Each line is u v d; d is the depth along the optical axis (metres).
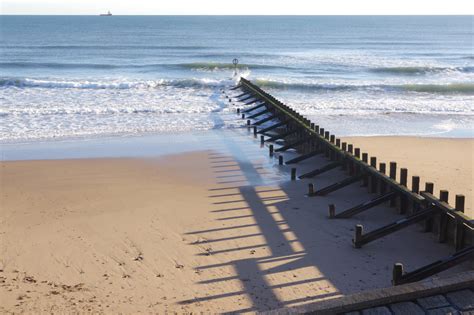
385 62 48.78
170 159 16.12
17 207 11.76
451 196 12.70
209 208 11.78
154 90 30.58
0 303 7.68
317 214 11.42
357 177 12.71
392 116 23.98
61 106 24.64
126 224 10.78
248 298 7.85
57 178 13.97
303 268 8.81
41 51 59.81
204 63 43.50
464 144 18.39
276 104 22.58
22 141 18.28
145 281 8.38
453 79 38.59
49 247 9.66
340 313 5.70
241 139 19.27
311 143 17.22
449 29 132.00
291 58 52.03
